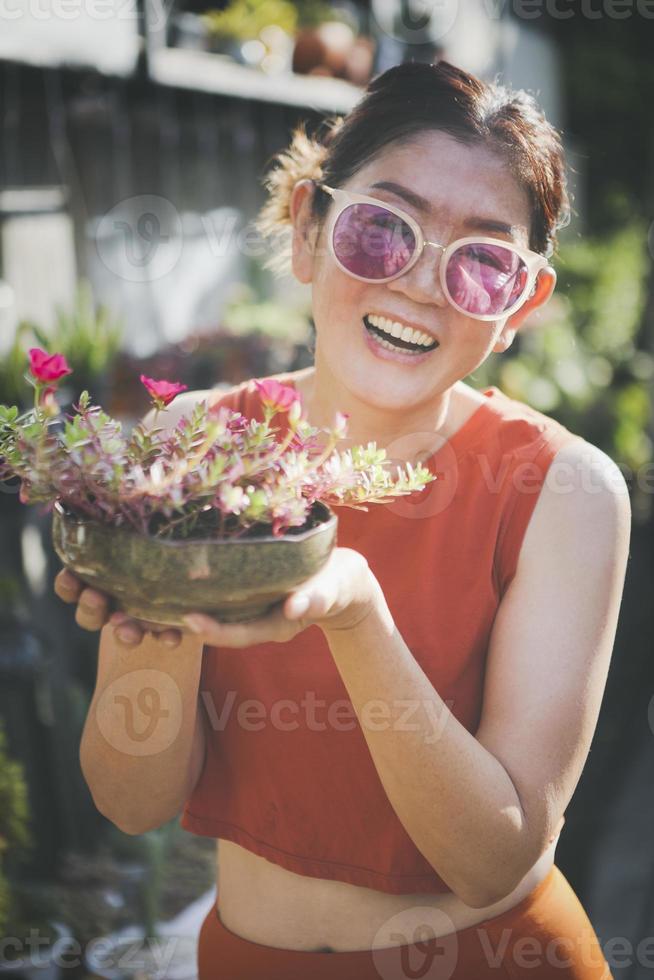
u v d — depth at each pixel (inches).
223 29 192.2
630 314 377.1
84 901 110.4
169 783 53.0
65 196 159.0
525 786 45.3
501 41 305.6
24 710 115.9
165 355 168.7
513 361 288.7
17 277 148.3
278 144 193.9
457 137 48.5
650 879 131.3
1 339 142.8
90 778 53.9
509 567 49.6
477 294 48.1
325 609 36.0
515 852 44.7
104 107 146.0
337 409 53.2
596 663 47.4
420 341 48.8
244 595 34.0
